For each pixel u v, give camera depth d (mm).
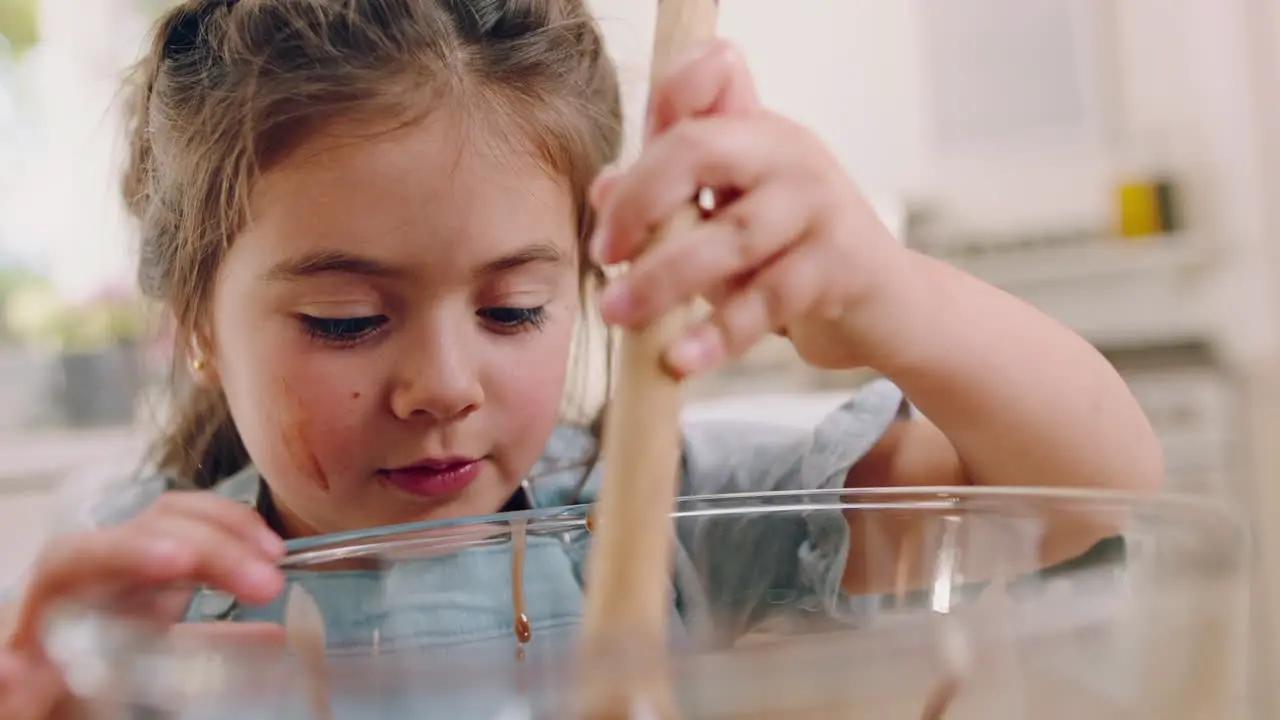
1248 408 1408
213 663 245
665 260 305
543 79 593
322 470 550
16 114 1653
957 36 1855
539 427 569
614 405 294
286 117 537
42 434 1456
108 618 284
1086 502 311
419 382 524
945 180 1878
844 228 378
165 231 686
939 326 454
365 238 517
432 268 523
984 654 240
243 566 370
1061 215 1802
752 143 343
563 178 578
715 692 222
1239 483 1369
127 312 1518
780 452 623
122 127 865
